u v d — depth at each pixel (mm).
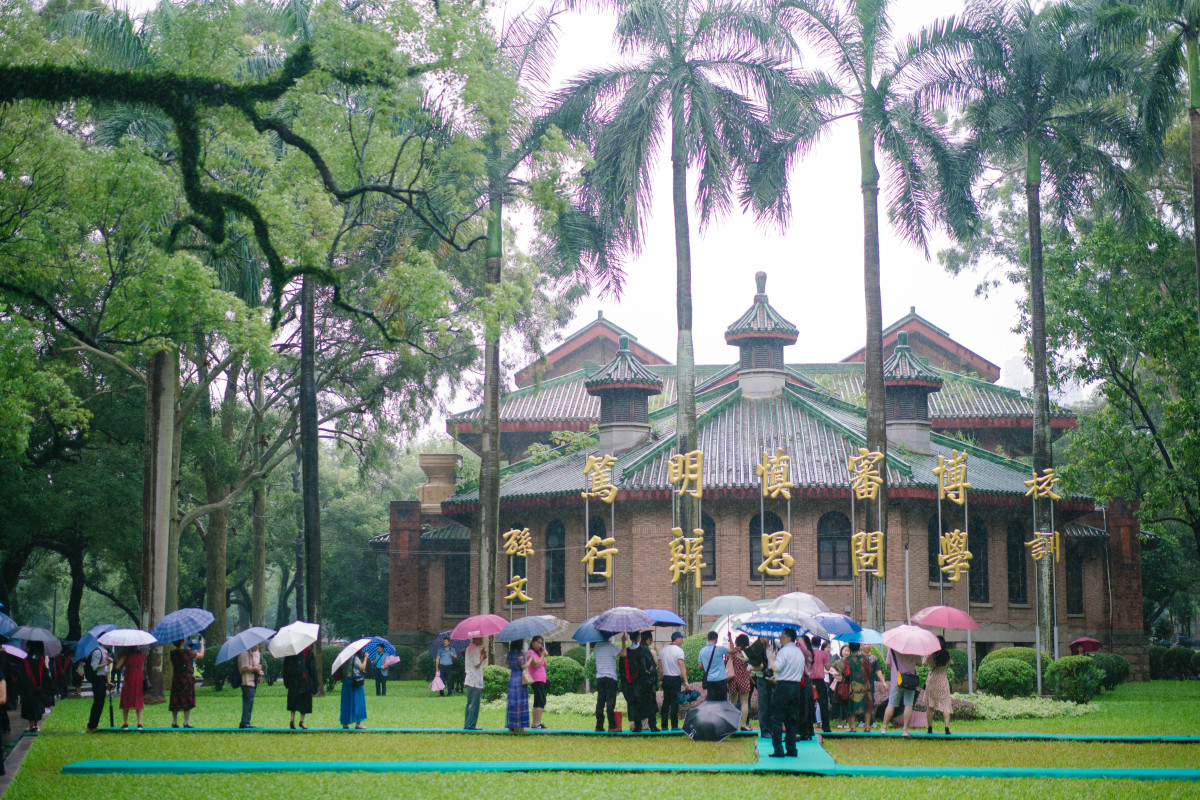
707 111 28297
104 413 33562
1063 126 32094
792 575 34406
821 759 14914
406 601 44469
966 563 32938
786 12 29594
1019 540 36375
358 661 19969
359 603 58125
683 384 29766
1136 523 40750
